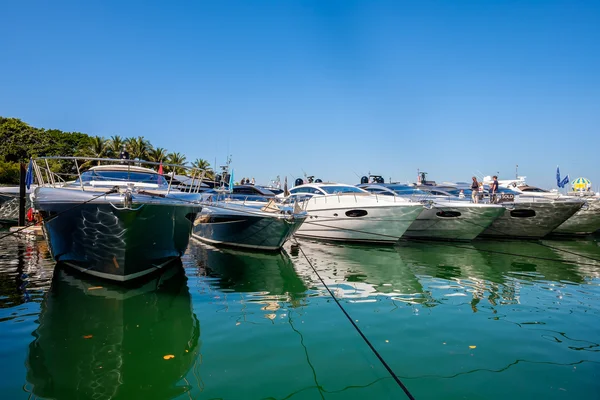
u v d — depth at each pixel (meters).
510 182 22.47
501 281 8.03
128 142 44.84
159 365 4.07
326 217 14.15
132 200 6.26
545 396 3.52
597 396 3.52
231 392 3.54
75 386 3.66
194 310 5.92
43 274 7.86
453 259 10.80
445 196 16.02
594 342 4.74
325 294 6.95
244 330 5.09
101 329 5.07
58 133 48.34
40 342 4.63
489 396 3.52
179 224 7.86
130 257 6.93
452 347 4.57
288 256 11.12
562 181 17.78
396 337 4.86
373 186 16.16
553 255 11.58
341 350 4.46
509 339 4.81
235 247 12.34
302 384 3.68
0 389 3.58
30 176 12.46
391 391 3.57
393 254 11.59
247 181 22.31
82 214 6.59
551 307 6.18
